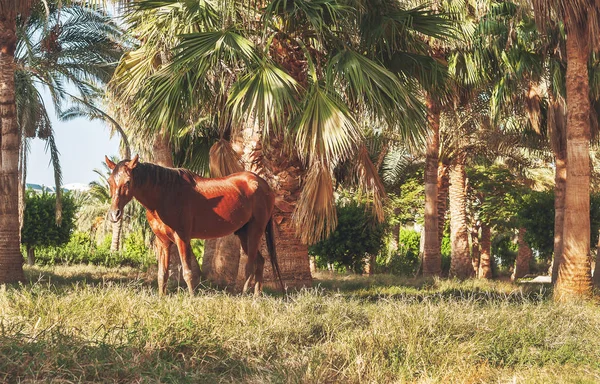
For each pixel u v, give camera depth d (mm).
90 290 6738
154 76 10594
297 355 5016
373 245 26406
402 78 12312
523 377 4961
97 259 31641
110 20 19906
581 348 5926
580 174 11867
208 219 8289
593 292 11875
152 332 4887
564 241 11969
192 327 5199
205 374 4410
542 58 17047
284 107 10914
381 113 10461
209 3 11039
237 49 10133
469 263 25125
